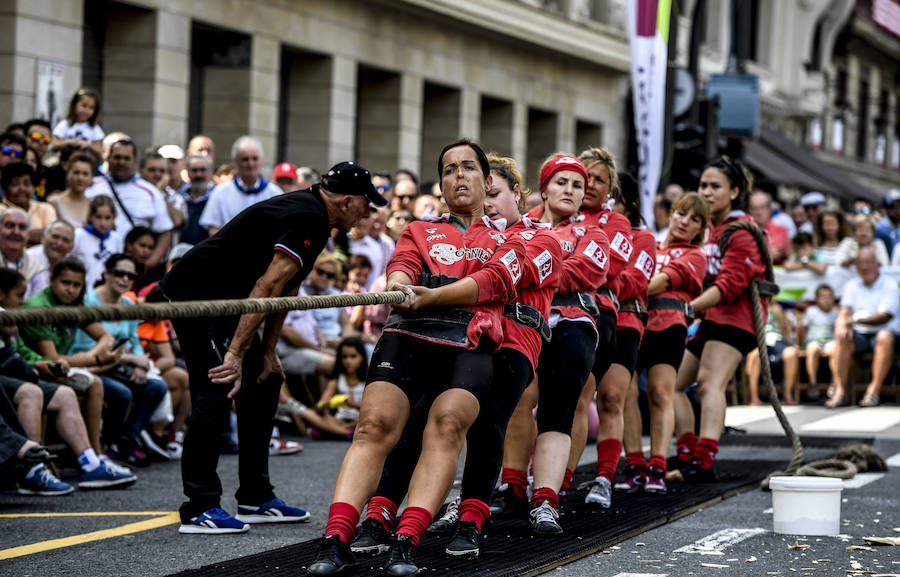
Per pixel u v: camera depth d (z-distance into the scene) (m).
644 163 21.23
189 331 10.17
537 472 10.05
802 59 58.94
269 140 29.09
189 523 10.30
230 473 14.03
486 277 8.52
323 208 9.77
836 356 22.88
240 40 28.56
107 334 14.42
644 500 11.85
